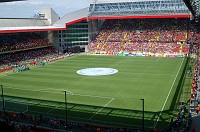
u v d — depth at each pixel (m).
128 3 107.38
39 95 46.28
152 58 87.38
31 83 55.72
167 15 101.31
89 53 102.81
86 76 61.38
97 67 72.88
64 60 87.44
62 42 107.00
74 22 105.44
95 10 110.38
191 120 31.91
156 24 110.81
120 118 34.88
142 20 114.75
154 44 99.31
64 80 57.72
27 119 34.56
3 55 85.62
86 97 44.38
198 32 103.19
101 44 106.38
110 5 108.75
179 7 100.38
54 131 28.75
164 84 52.03
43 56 94.19
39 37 105.38
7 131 9.59
